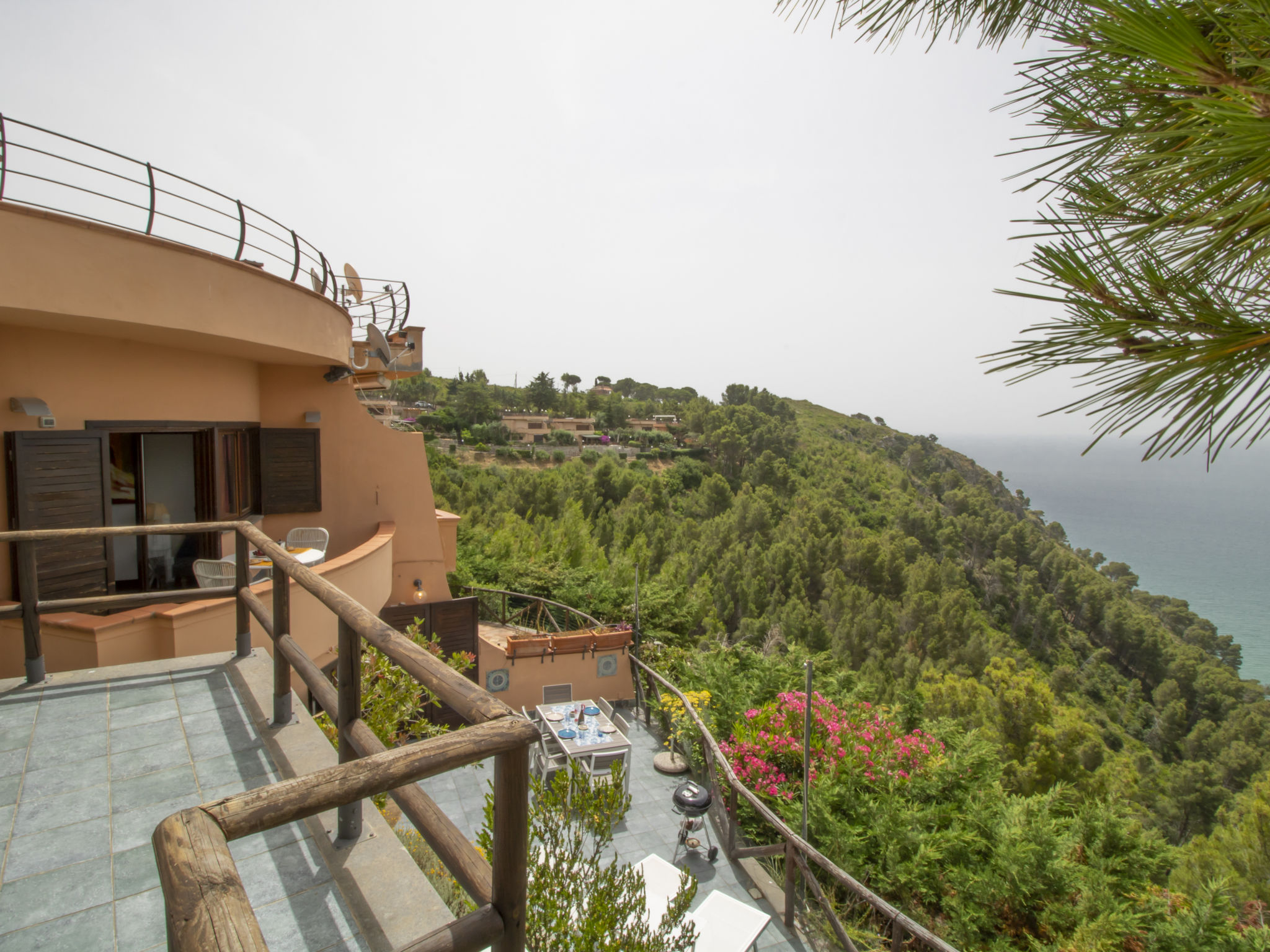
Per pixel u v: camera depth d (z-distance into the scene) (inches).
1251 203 40.9
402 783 41.8
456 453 3366.1
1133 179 49.4
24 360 196.9
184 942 26.7
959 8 71.2
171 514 263.1
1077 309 44.8
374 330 363.9
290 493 329.7
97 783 103.0
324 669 244.8
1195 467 41.6
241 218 240.4
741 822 361.1
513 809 48.7
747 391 6146.7
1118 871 360.2
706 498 2962.6
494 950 48.9
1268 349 40.3
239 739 116.2
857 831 352.8
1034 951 308.7
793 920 286.7
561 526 1437.0
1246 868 509.4
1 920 75.3
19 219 165.5
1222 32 40.4
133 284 188.2
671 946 181.5
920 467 5649.6
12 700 129.6
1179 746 2033.7
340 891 80.7
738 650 609.3
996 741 653.9
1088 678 2437.3
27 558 135.6
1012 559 3260.3
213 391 272.4
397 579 401.4
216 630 201.2
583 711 387.2
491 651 466.3
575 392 5905.5
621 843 327.3
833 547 2407.7
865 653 1784.0
